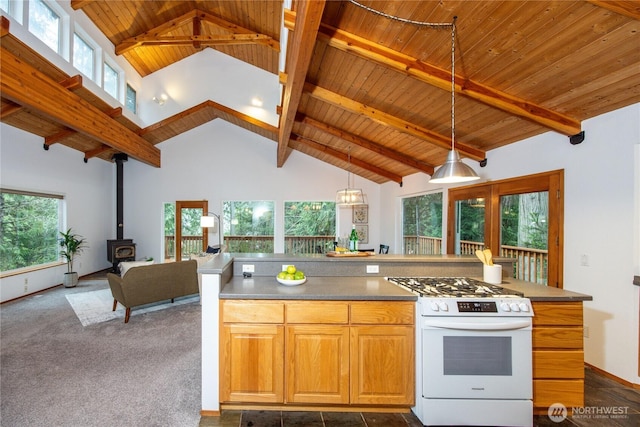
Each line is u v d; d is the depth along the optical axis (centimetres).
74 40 446
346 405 212
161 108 657
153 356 293
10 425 194
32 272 516
